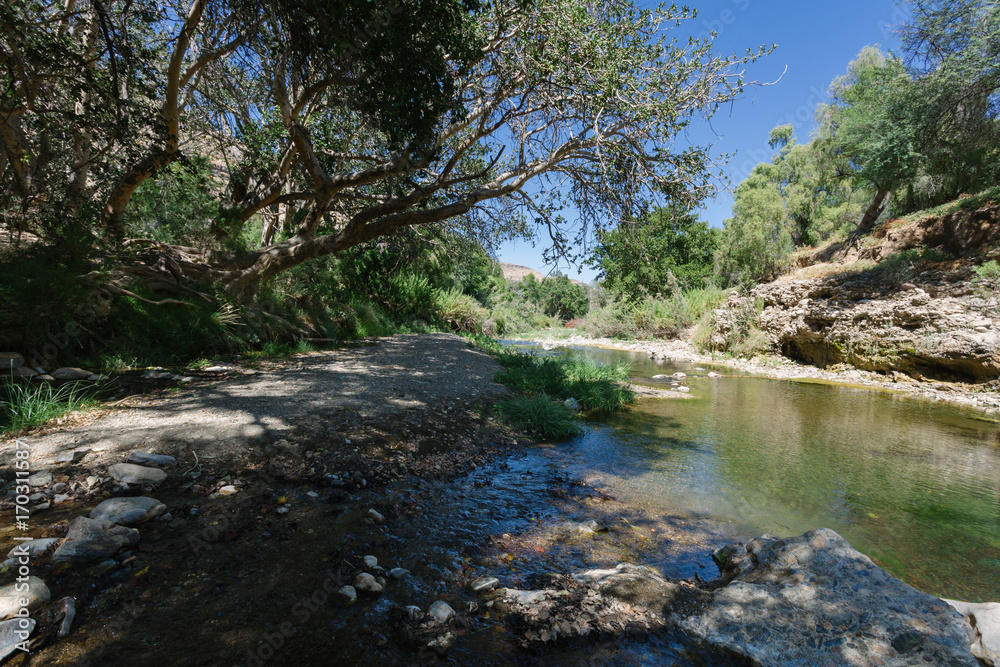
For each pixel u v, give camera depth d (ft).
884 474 15.90
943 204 56.80
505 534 10.43
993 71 38.11
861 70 63.67
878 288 45.37
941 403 30.27
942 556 10.42
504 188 32.58
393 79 19.26
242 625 6.82
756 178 89.92
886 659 6.42
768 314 55.06
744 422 23.41
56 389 16.40
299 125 28.58
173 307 26.23
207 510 10.04
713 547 10.44
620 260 35.68
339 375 23.31
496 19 25.85
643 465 16.22
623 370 37.65
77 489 10.25
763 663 6.51
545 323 130.00
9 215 22.44
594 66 25.48
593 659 6.62
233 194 36.27
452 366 30.45
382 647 6.61
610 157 30.07
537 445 18.20
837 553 8.57
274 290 37.40
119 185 26.96
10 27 17.13
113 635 6.41
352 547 9.21
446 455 15.30
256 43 23.40
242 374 22.33
